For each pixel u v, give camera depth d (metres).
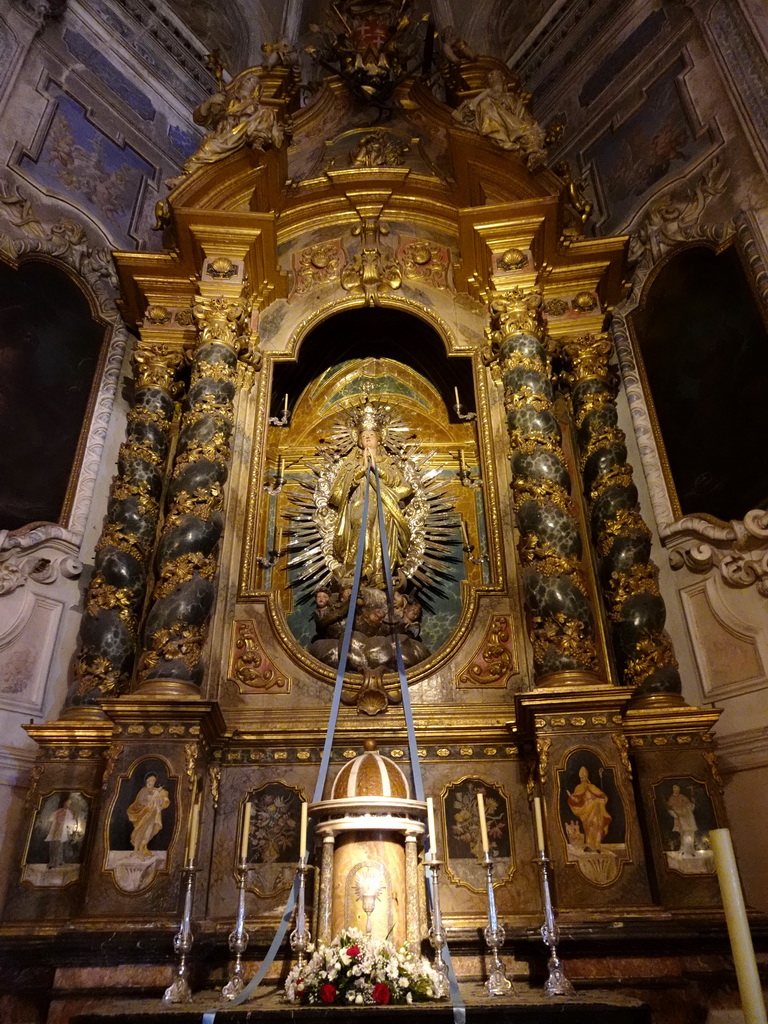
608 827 4.45
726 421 6.13
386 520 6.50
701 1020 4.01
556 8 9.91
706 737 4.82
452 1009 3.41
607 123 8.70
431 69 9.89
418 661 5.73
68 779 4.91
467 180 7.55
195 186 7.12
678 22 8.28
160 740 4.68
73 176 7.82
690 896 4.39
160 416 6.70
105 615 5.66
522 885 4.80
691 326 6.73
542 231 7.13
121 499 6.20
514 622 5.79
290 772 5.19
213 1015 3.35
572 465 6.65
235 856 4.92
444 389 7.71
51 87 8.05
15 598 5.71
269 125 7.21
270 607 5.89
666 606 5.94
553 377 6.96
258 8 10.84
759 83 7.02
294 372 7.56
